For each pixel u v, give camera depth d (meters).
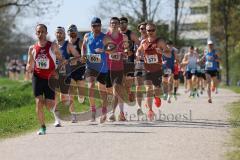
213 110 32.47
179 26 109.75
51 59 23.20
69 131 23.84
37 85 23.31
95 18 26.34
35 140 21.42
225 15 94.88
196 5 104.62
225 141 20.50
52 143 20.50
